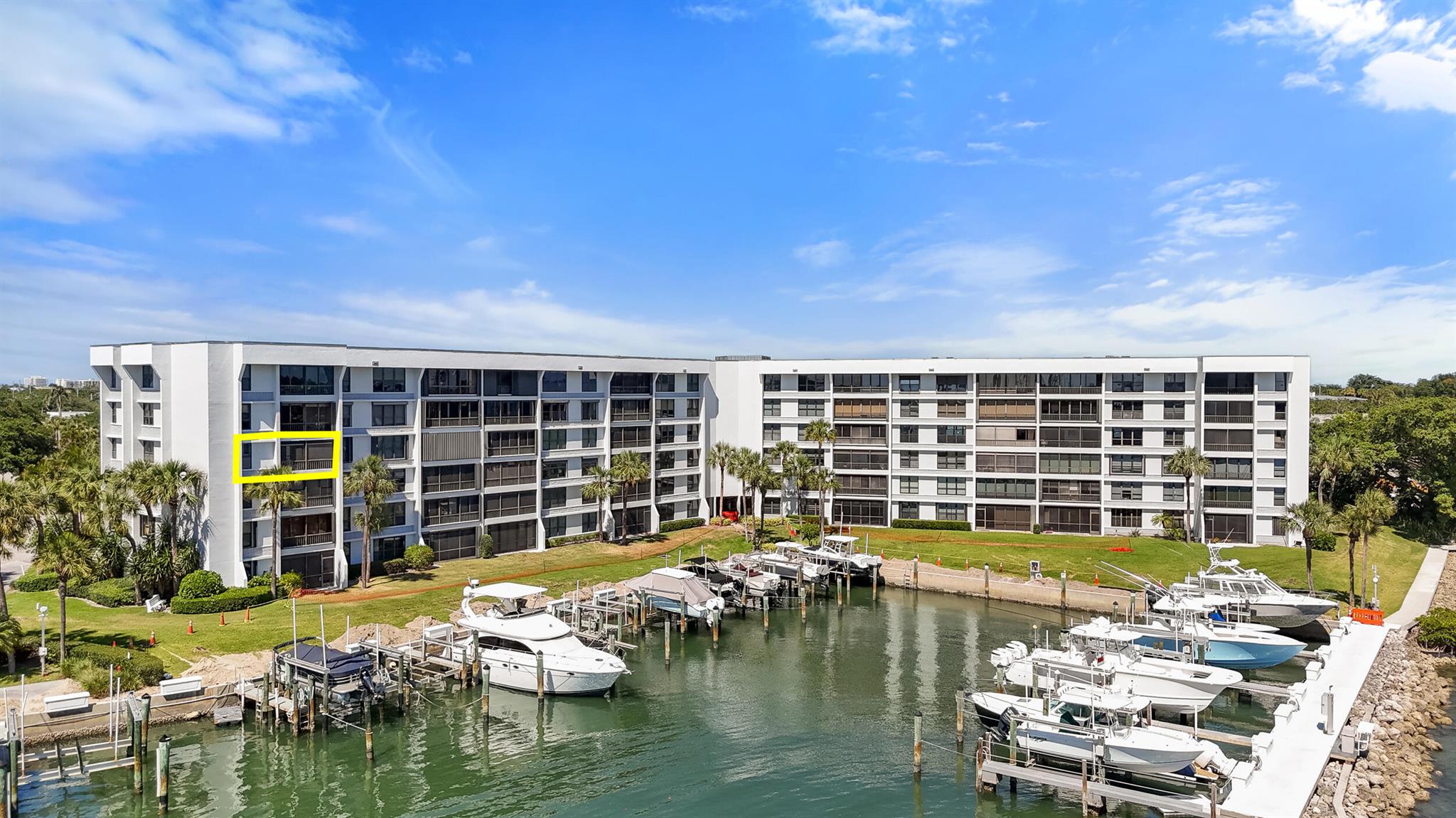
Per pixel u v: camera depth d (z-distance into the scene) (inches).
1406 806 1213.1
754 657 1999.3
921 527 3368.6
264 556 2171.5
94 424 4286.4
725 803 1283.2
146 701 1423.5
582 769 1398.9
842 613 2420.0
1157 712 1573.6
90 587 2094.0
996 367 3299.7
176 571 2049.7
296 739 1461.6
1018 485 3292.3
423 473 2561.5
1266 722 1563.7
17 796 1237.1
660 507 3408.0
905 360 3420.3
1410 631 2057.1
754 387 3659.0
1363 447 3253.0
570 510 3031.5
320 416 2309.3
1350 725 1461.6
